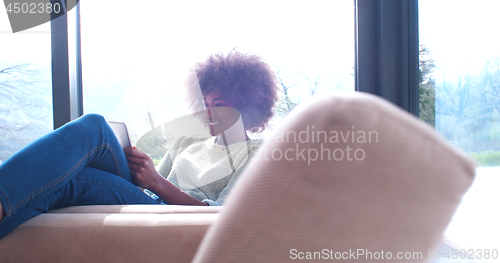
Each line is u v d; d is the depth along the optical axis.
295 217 0.20
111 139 0.95
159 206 0.74
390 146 0.20
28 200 0.65
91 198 0.87
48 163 0.69
